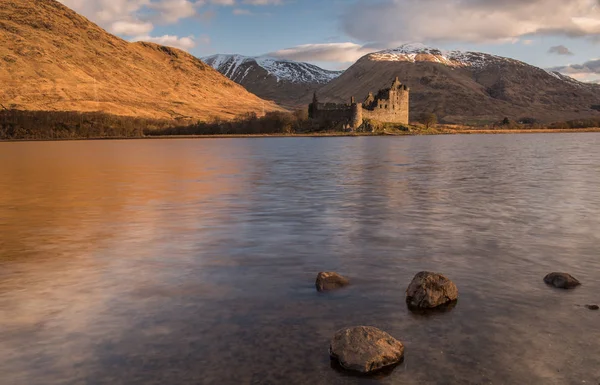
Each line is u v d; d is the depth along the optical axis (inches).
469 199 1026.1
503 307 400.2
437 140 5487.2
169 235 689.0
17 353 326.6
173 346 334.6
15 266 532.1
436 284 412.2
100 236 685.3
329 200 1028.5
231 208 930.1
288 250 597.3
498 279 474.6
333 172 1726.1
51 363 313.4
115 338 347.3
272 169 1889.8
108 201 1035.9
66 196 1119.0
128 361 314.8
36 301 421.1
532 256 559.8
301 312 393.1
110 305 410.3
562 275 459.2
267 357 319.3
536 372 298.0
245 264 535.5
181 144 5324.8
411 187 1249.4
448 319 376.8
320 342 339.9
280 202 1003.9
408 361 313.1
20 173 1787.6
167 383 289.0
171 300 421.7
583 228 715.4
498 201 994.1
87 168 2023.9
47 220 814.5
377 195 1101.7
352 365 302.7
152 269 517.7
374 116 7322.8
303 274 496.1
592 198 1025.5
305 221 789.9
